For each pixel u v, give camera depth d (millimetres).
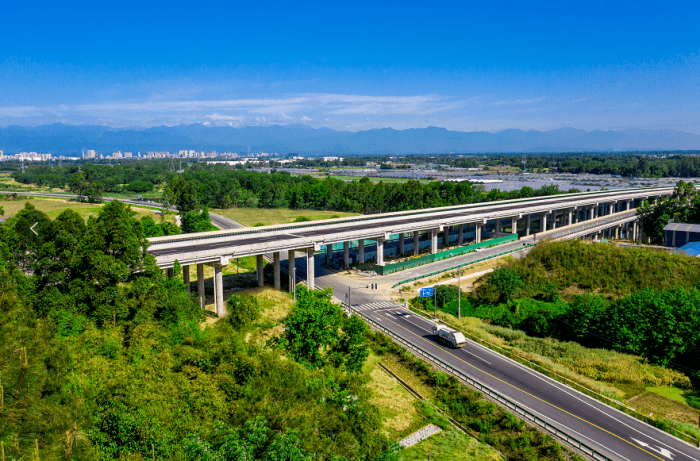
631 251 101562
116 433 31438
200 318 66938
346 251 111750
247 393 37594
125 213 60344
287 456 31172
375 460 36438
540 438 45688
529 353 69062
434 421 49969
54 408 29875
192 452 30344
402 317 80562
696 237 120188
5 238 53000
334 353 54812
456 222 125000
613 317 74688
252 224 167000
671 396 58938
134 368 39000
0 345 32469
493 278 94062
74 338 44250
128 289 56031
